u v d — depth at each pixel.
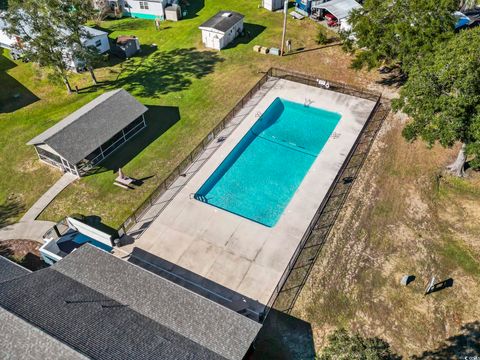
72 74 51.69
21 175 38.00
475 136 28.95
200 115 43.97
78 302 22.89
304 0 61.12
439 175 36.19
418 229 31.94
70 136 36.94
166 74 50.66
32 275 24.47
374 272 29.17
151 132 42.06
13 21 43.94
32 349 19.91
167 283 25.16
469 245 30.70
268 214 34.44
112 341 20.56
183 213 33.56
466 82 28.58
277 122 44.00
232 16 56.59
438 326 26.25
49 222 33.59
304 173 38.25
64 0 44.44
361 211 33.38
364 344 21.22
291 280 28.80
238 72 50.28
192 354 20.80
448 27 39.28
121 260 26.59
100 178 37.22
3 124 44.09
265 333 25.97
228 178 37.62
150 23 62.50
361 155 38.47
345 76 48.97
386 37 41.03
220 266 29.69
